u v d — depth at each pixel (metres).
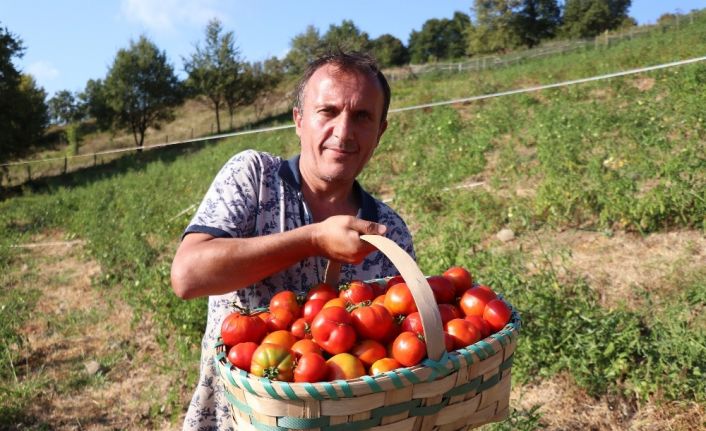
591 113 10.89
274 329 1.94
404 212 8.45
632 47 20.83
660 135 8.61
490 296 1.99
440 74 38.34
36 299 7.97
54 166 39.00
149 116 47.03
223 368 1.69
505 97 15.23
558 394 4.11
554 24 78.25
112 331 6.58
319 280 2.32
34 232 13.69
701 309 4.59
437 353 1.59
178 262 1.94
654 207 5.95
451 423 1.68
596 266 5.64
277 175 2.26
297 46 58.44
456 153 10.73
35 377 5.57
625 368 4.01
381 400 1.55
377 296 2.13
